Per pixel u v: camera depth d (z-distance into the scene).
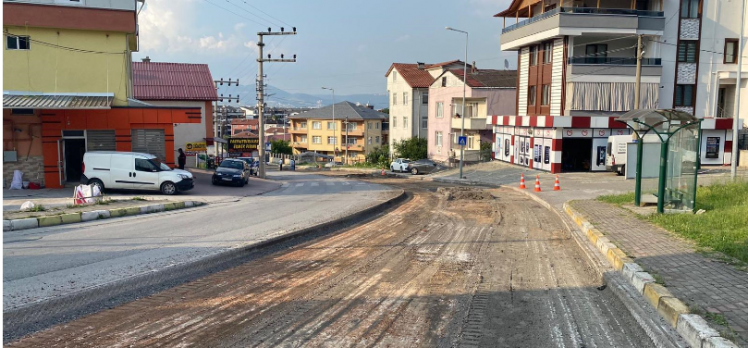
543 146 33.69
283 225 12.45
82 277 7.17
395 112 68.88
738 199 13.66
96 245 9.64
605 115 33.06
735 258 8.04
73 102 21.05
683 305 5.78
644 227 11.36
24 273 7.39
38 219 12.02
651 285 6.60
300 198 20.88
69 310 6.09
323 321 5.79
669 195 13.07
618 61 33.19
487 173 36.62
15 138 21.52
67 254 8.77
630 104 33.09
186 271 8.09
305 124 93.88
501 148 41.94
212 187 25.28
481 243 11.09
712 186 16.03
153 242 9.99
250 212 15.45
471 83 50.06
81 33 23.03
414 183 33.91
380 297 6.77
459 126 51.16
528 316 6.08
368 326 5.65
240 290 7.03
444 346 5.12
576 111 32.97
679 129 12.69
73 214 12.88
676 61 34.28
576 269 8.60
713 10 34.38
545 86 35.94
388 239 11.43
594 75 32.75
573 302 6.67
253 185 28.09
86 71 23.23
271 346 5.04
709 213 11.93
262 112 34.72
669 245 9.20
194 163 40.94
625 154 29.69
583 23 31.92
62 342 5.07
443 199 21.78
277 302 6.48
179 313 6.02
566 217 15.18
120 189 20.95
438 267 8.64
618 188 24.58
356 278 7.76
